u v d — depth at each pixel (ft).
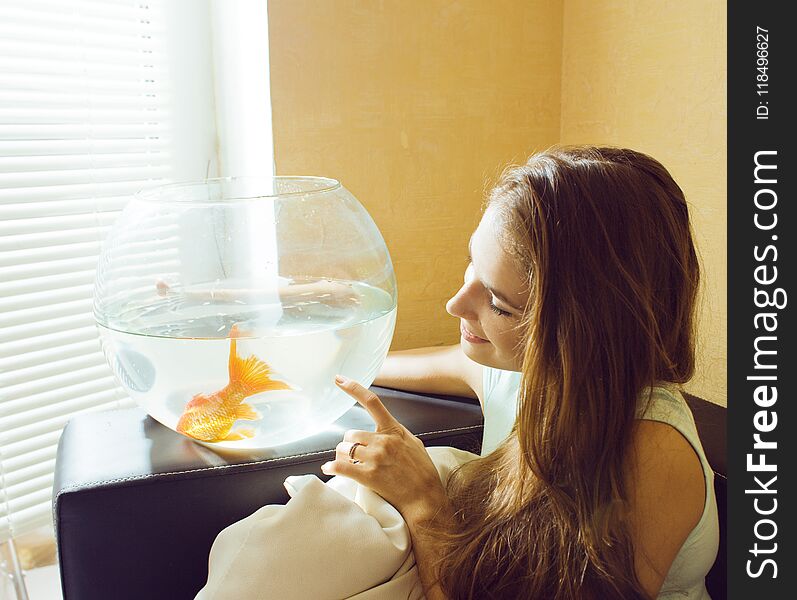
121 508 2.94
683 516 2.71
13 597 4.54
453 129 4.70
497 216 2.75
